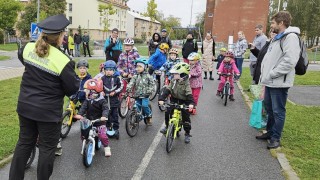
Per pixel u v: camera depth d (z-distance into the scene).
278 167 4.77
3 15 43.16
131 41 7.84
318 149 5.39
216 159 5.04
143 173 4.46
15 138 5.41
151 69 9.20
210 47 13.98
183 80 5.52
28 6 57.81
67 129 5.87
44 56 3.34
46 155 3.47
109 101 5.82
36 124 3.48
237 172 4.58
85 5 63.91
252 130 6.62
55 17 3.47
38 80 3.36
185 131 5.80
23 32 57.50
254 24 56.59
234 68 9.55
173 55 8.58
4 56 22.72
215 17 57.91
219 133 6.39
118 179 4.26
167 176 4.39
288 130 6.41
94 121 4.75
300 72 5.42
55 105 3.43
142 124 6.93
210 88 11.84
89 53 24.53
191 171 4.57
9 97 8.81
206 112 8.12
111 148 5.41
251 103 9.17
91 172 4.45
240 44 12.44
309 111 8.09
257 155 5.23
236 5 56.69
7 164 4.56
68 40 24.06
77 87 3.52
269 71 5.42
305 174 4.45
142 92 6.38
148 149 5.40
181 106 5.41
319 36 55.03
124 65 7.88
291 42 5.10
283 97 5.41
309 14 52.94
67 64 3.39
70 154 5.07
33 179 4.17
